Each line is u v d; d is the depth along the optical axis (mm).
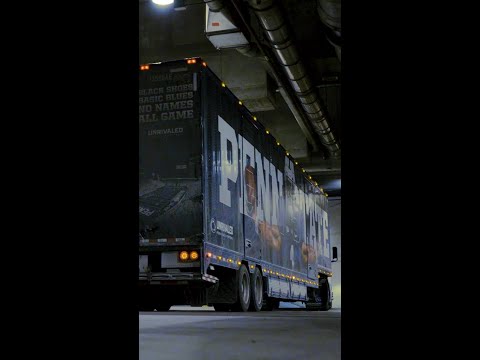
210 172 11242
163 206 10883
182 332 6285
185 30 21406
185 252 10742
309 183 21219
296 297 18219
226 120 12305
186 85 11008
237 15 16156
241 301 12805
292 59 17641
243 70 22109
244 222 13211
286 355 4219
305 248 19828
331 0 12977
